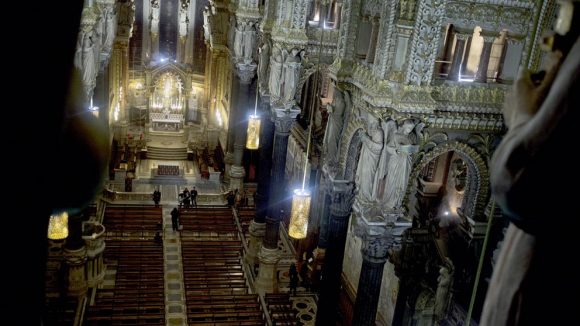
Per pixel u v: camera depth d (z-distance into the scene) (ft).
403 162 60.23
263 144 120.26
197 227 138.82
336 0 107.96
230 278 117.91
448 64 67.41
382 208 62.23
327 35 107.65
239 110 150.30
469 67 69.62
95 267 107.86
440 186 85.05
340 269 77.46
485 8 61.05
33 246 10.63
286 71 101.71
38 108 10.08
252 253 124.77
